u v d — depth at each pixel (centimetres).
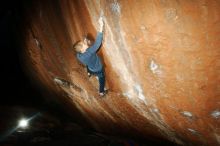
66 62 504
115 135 646
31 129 806
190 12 264
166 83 338
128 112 456
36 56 613
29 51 631
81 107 603
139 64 349
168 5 277
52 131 807
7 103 923
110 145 674
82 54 377
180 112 358
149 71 345
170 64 316
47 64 588
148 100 384
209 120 333
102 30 364
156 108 387
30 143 720
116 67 385
